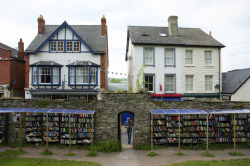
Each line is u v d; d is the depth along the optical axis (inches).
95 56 719.7
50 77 711.7
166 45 747.4
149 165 368.2
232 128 486.6
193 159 395.9
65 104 495.8
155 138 491.5
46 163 359.6
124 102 496.4
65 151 444.1
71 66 709.3
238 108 512.1
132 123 542.9
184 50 758.5
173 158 404.5
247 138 486.9
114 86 1201.4
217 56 776.9
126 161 390.6
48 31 800.3
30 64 708.7
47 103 495.5
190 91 761.6
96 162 381.1
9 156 396.5
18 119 495.8
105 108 494.6
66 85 712.4
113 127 492.7
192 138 481.7
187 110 471.2
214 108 508.4
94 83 714.8
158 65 743.1
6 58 724.7
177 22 797.2
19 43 810.2
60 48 720.3
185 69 757.3
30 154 415.2
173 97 742.5
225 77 886.4
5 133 486.0
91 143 451.2
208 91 770.2
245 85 733.9
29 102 497.7
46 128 439.5
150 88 746.8
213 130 483.2
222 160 383.2
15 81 717.9
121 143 502.0
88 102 494.6
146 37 763.4
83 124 478.6
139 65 733.9
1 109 459.8
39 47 703.1
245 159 389.1
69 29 716.0
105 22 789.2
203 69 767.1
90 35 790.5
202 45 757.3
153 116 486.9
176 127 484.4
